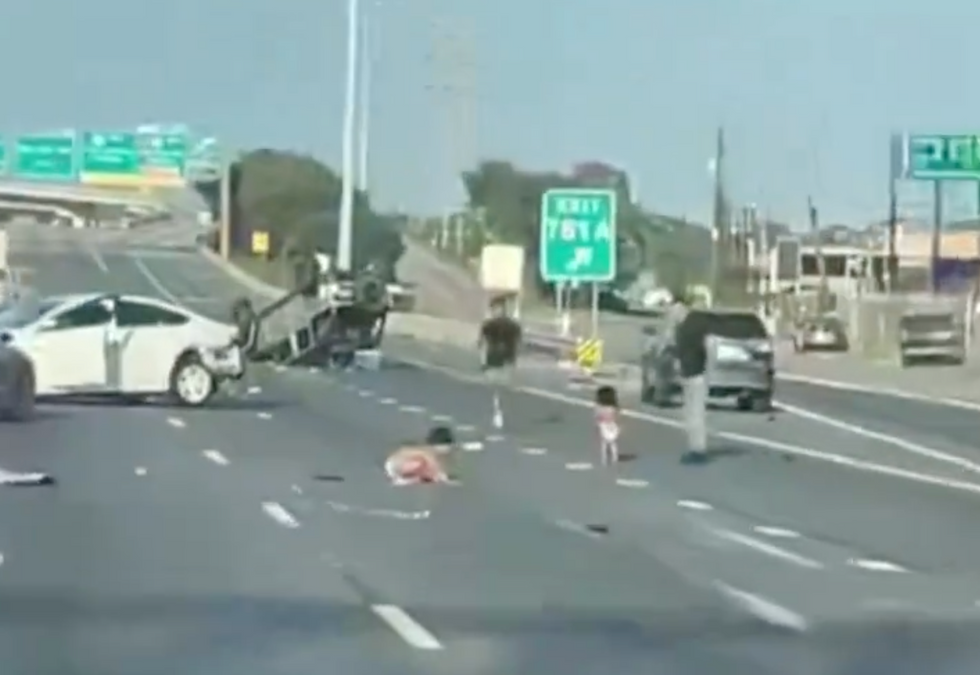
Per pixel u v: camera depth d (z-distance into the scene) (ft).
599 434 211.82
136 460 178.70
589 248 294.87
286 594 100.63
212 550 118.32
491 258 429.38
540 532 131.13
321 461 181.37
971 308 492.95
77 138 609.83
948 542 130.93
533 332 439.22
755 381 280.10
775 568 115.96
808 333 535.60
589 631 90.63
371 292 386.93
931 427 266.36
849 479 180.34
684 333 282.36
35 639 85.92
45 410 240.53
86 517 134.82
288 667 79.41
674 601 101.14
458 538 126.72
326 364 384.06
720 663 82.58
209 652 82.94
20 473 164.45
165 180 617.21
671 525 137.49
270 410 253.85
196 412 244.42
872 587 108.37
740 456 202.80
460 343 495.82
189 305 579.89
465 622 92.53
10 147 605.31
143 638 86.53
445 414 255.50
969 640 90.07
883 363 485.56
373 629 89.92
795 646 87.61
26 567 109.81
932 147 561.02
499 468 181.47
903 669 81.92
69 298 251.80
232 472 169.37
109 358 244.22
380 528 131.64
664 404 285.64
